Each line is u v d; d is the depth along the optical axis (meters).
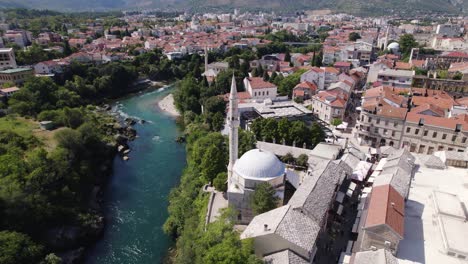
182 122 139.62
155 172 97.44
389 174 71.75
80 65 180.75
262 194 59.53
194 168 85.94
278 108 121.62
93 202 81.19
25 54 183.75
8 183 64.62
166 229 70.00
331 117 117.81
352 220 66.62
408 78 141.75
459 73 134.25
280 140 98.94
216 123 116.12
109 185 91.06
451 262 52.34
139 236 71.00
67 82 160.50
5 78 145.25
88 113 132.00
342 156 89.00
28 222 64.06
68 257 63.62
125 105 166.88
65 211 71.38
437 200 65.25
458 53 172.12
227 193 66.50
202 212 68.38
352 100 143.00
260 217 56.69
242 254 45.34
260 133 101.44
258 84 142.62
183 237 62.66
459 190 73.12
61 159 80.62
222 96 141.25
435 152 91.19
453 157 84.06
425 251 54.72
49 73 167.50
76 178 80.06
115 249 67.44
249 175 62.62
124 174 96.75
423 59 182.88
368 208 59.72
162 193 86.62
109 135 118.31
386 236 52.41
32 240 62.12
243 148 84.44
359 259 50.41
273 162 63.66
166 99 174.50
